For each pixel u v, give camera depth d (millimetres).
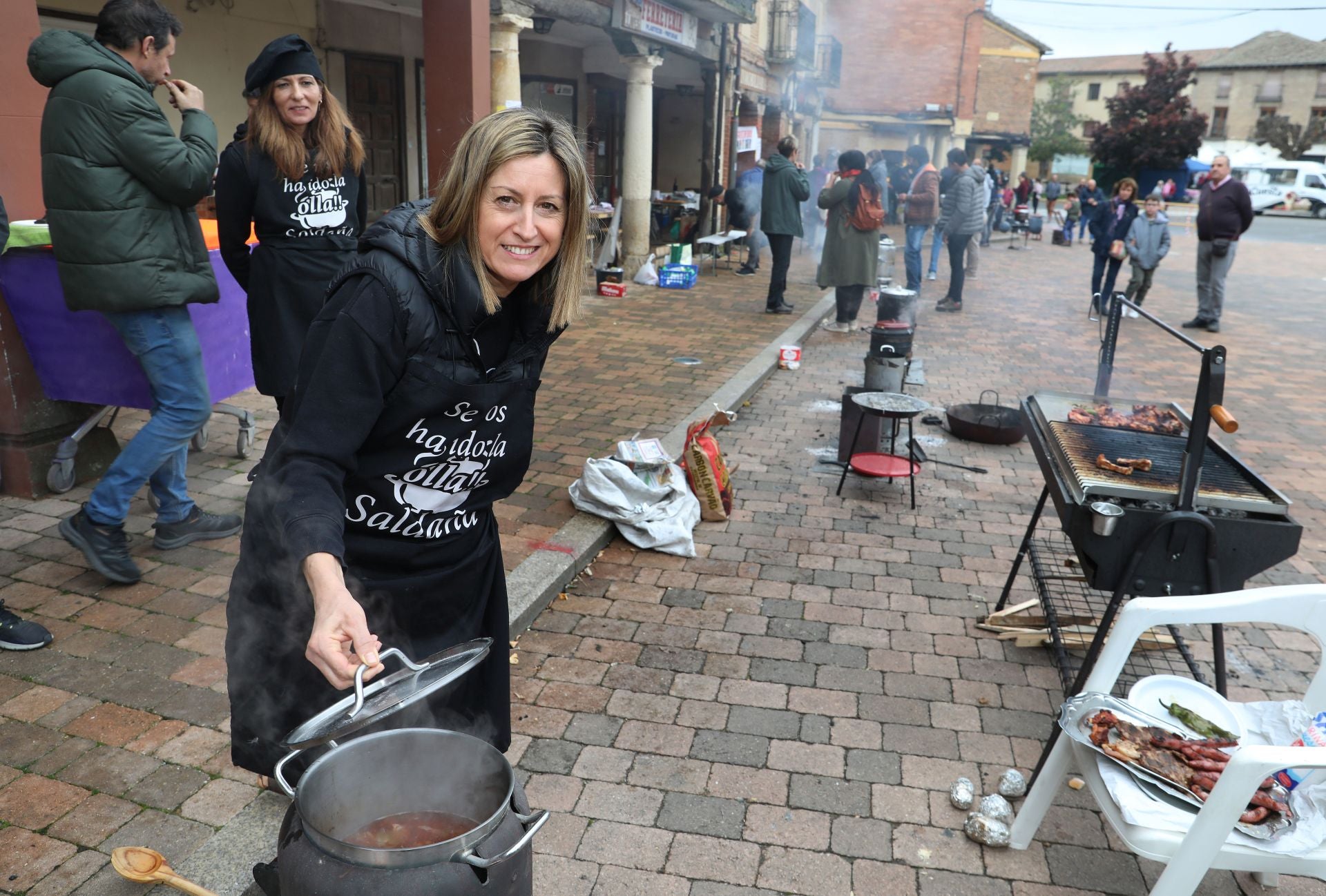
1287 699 3553
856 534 4910
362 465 1769
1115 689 3547
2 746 2760
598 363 8117
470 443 1823
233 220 3637
